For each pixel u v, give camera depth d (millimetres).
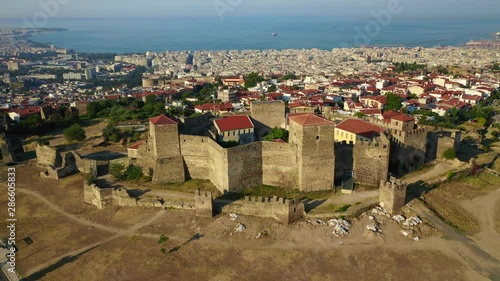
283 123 144750
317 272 75312
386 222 89000
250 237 85938
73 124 182125
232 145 119188
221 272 76062
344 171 111562
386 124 138000
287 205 89000
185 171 116312
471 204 100438
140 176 116938
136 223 93750
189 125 134500
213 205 94938
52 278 76438
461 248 81438
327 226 88000
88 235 90188
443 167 118438
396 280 72938
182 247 83625
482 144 154375
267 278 74125
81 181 119250
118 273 76875
